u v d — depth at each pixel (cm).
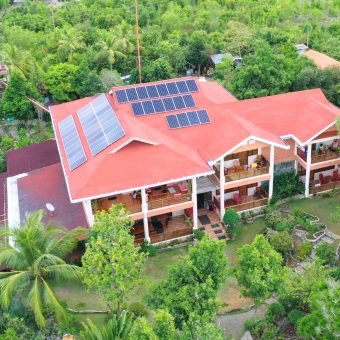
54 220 3962
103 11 10031
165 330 2592
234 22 9044
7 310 3159
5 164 5466
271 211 4372
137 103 4494
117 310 3322
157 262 3997
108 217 3244
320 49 8088
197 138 4297
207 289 2791
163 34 8919
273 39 7912
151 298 2955
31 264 3119
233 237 4194
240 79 5953
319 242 4097
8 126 6731
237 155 4428
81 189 3697
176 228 4262
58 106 5078
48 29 9531
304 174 4778
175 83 4706
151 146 3994
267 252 3055
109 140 3997
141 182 3784
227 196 4531
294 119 4547
